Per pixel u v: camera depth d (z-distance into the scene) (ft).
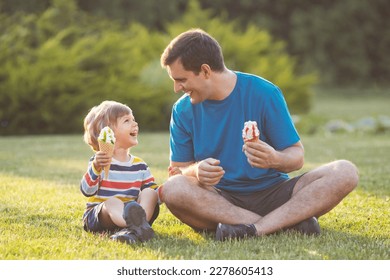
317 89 146.82
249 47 84.79
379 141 57.26
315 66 143.43
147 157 42.16
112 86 69.15
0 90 64.23
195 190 18.89
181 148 20.72
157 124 73.10
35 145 50.29
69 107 65.82
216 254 16.78
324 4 146.82
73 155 43.24
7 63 65.98
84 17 82.07
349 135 65.77
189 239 18.93
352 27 144.97
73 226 20.61
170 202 19.04
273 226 18.79
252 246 17.58
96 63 71.56
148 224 18.44
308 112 86.84
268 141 19.94
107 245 17.75
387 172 34.58
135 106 70.85
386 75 150.82
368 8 144.87
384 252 17.33
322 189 18.81
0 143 51.93
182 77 18.86
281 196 19.71
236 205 19.98
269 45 94.27
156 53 82.33
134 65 75.82
